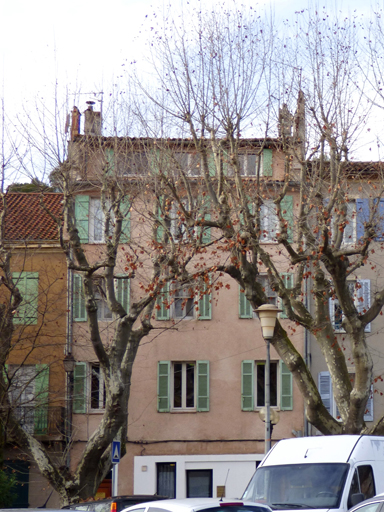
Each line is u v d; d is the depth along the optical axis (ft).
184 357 104.12
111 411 66.49
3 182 74.23
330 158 63.72
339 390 62.95
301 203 64.03
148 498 53.16
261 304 64.59
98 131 75.51
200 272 65.21
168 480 101.86
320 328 64.18
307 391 63.77
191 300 105.70
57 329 102.37
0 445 74.23
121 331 67.46
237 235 63.26
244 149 76.79
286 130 65.36
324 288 64.18
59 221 69.00
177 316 105.60
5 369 71.46
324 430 63.67
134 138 73.05
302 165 64.34
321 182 63.41
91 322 66.64
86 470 66.85
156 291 65.98
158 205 70.54
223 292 105.40
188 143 71.92
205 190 72.74
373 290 101.24
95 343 66.59
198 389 103.24
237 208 66.90
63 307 102.99
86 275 67.56
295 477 44.06
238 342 104.27
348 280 102.42
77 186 75.66
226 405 102.89
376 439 45.78
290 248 61.98
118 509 51.39
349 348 100.01
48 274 104.12
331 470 43.45
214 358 103.96
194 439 102.22
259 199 66.03
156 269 68.13
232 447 101.81
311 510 40.86
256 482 45.21
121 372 67.87
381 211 73.61
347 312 62.18
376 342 101.71
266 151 93.40
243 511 34.17
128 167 72.90
